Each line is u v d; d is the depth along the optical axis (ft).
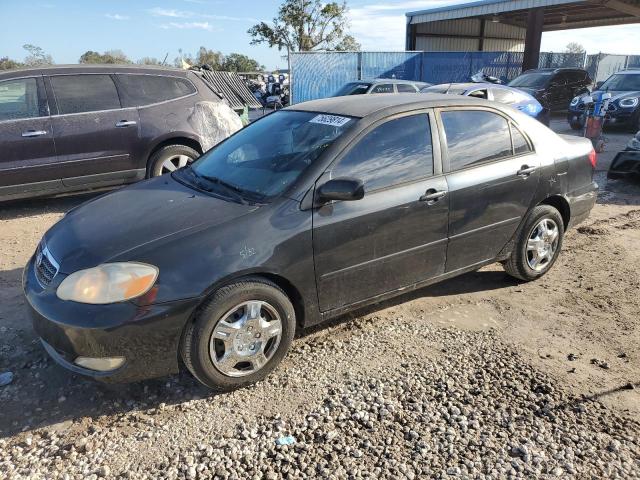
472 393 10.32
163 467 8.52
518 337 12.47
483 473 8.39
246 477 8.30
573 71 59.16
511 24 99.76
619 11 80.12
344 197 10.21
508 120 14.01
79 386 10.57
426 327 12.89
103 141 21.99
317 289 10.94
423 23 93.09
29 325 12.91
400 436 9.18
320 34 113.80
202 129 24.23
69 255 9.97
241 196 11.05
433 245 12.48
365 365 11.25
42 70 21.18
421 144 12.24
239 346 10.09
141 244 9.70
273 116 14.03
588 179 15.96
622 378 10.84
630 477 8.34
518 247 14.58
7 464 8.55
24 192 21.07
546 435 9.20
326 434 9.20
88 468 8.50
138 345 9.25
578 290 14.99
